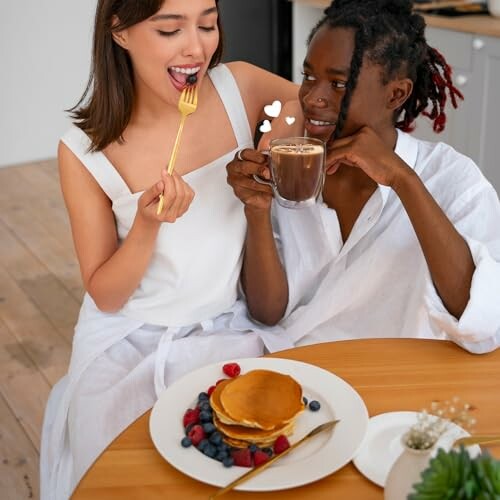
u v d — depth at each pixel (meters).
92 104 1.70
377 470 1.14
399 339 1.46
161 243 1.73
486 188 1.65
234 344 1.72
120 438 1.22
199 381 1.32
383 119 1.63
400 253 1.69
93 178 1.72
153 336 1.76
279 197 1.49
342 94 1.57
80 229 1.73
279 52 4.69
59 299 3.26
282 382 1.22
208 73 1.78
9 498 2.22
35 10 4.70
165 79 1.57
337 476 1.14
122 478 1.14
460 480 0.88
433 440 0.98
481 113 3.21
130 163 1.73
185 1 1.51
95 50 1.65
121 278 1.66
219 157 1.76
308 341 1.80
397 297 1.72
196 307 1.76
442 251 1.49
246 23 4.57
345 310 1.77
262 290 1.75
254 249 1.71
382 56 1.55
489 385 1.32
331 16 1.58
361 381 1.33
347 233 1.76
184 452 1.16
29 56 4.77
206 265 1.75
